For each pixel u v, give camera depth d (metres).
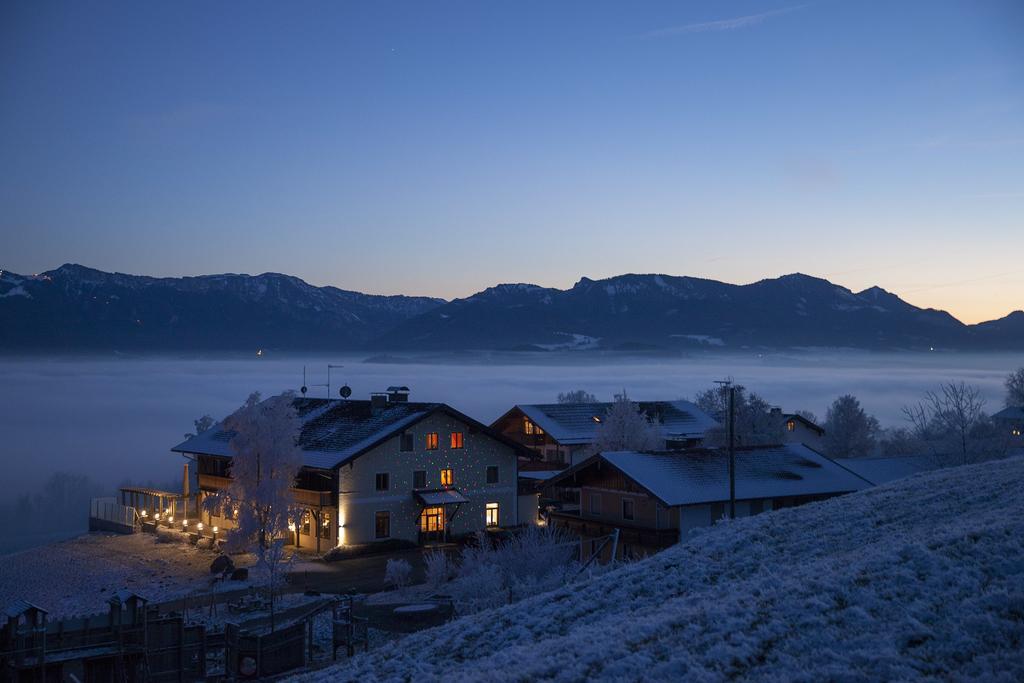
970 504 28.27
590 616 24.12
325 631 37.12
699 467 50.97
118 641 28.23
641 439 75.50
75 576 56.53
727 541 30.09
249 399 57.47
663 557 29.55
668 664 16.56
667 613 21.06
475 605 36.38
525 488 69.44
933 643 14.77
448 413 64.75
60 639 27.61
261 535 54.88
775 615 17.95
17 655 26.34
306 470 62.50
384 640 35.06
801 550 27.16
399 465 62.28
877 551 21.80
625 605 24.56
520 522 68.56
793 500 50.28
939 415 66.69
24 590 53.72
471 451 66.12
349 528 59.47
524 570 40.84
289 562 47.50
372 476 60.91
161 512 75.00
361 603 42.78
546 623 24.27
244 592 48.00
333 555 57.12
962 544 19.84
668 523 47.16
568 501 69.56
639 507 48.81
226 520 67.19
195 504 75.12
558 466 87.19
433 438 64.19
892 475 61.09
